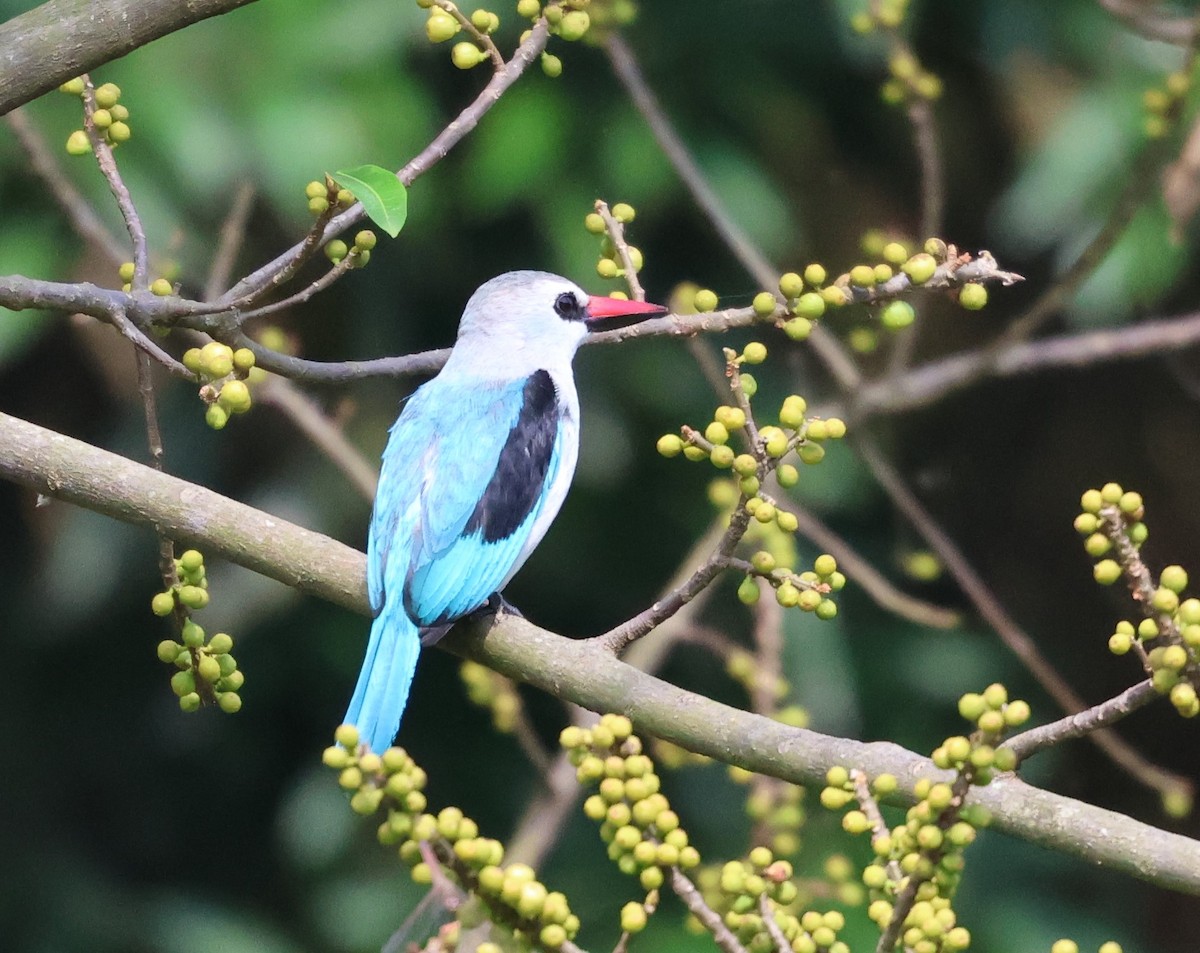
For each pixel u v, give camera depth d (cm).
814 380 1268
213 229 1156
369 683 707
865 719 1308
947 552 1023
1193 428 1472
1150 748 1523
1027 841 568
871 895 478
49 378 1352
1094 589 1509
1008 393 1479
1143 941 1348
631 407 1261
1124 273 1154
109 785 1372
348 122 1099
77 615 1279
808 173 1304
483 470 771
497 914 439
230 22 1095
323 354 1245
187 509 677
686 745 621
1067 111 1218
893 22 910
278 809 1380
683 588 612
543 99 1161
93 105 688
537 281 854
